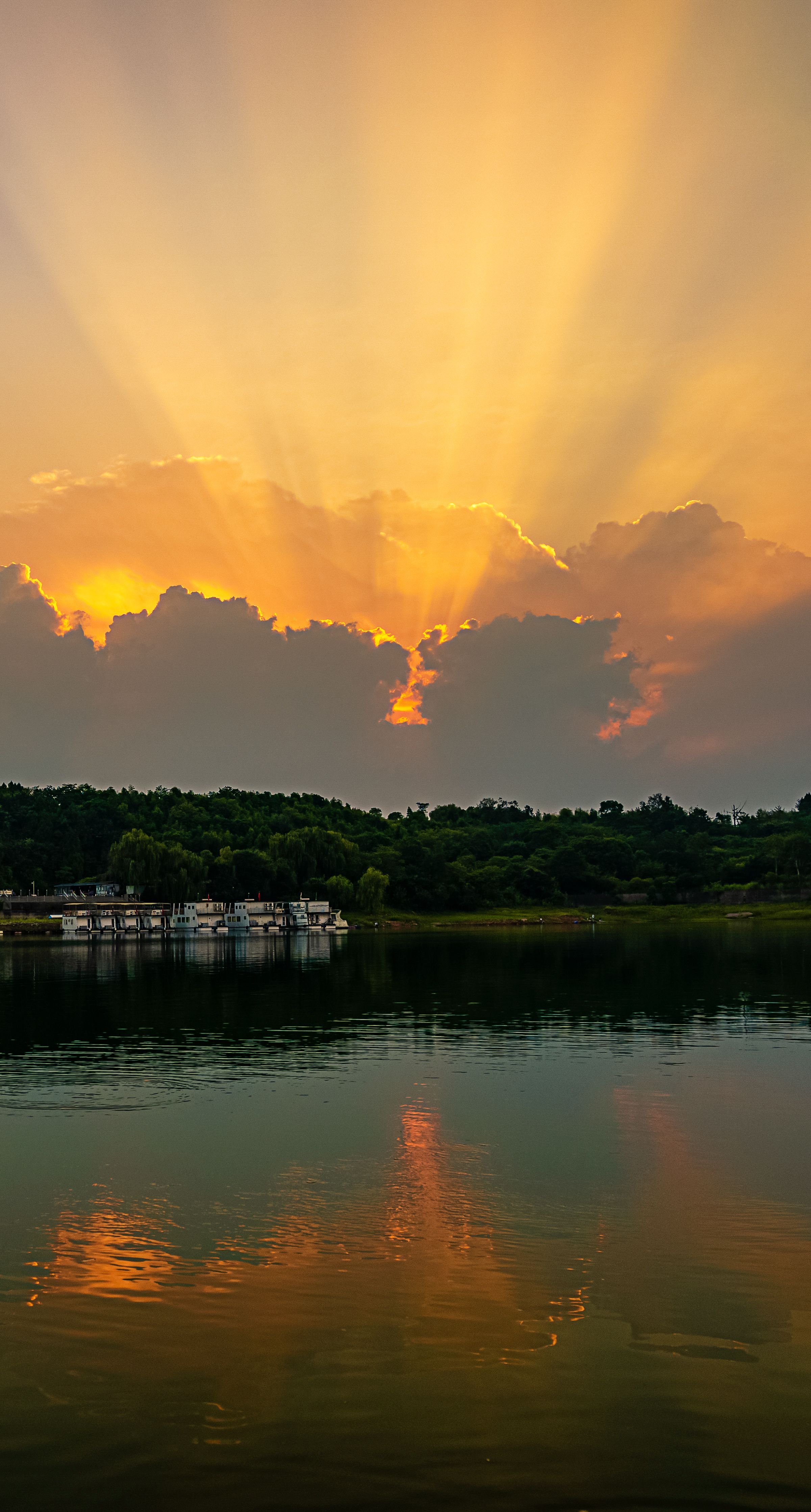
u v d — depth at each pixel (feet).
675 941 610.24
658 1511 61.62
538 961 452.76
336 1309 85.97
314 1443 67.82
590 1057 197.06
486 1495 62.95
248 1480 64.23
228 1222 105.91
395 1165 125.59
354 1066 189.37
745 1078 176.04
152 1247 99.35
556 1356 78.07
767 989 321.52
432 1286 90.07
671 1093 164.76
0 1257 97.09
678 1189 115.44
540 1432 68.74
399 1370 76.33
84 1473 64.90
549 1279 91.50
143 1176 121.49
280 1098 162.09
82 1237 102.01
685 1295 88.07
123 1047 212.84
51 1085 172.04
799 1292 88.63
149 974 403.34
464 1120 147.33
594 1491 63.16
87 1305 86.94
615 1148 132.36
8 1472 65.00
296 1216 107.65
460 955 500.33
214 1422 70.18
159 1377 75.61
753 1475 64.49
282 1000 302.86
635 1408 71.41
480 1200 112.16
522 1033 230.48
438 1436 68.44
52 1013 272.31
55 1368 76.89
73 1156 130.00
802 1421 69.87
